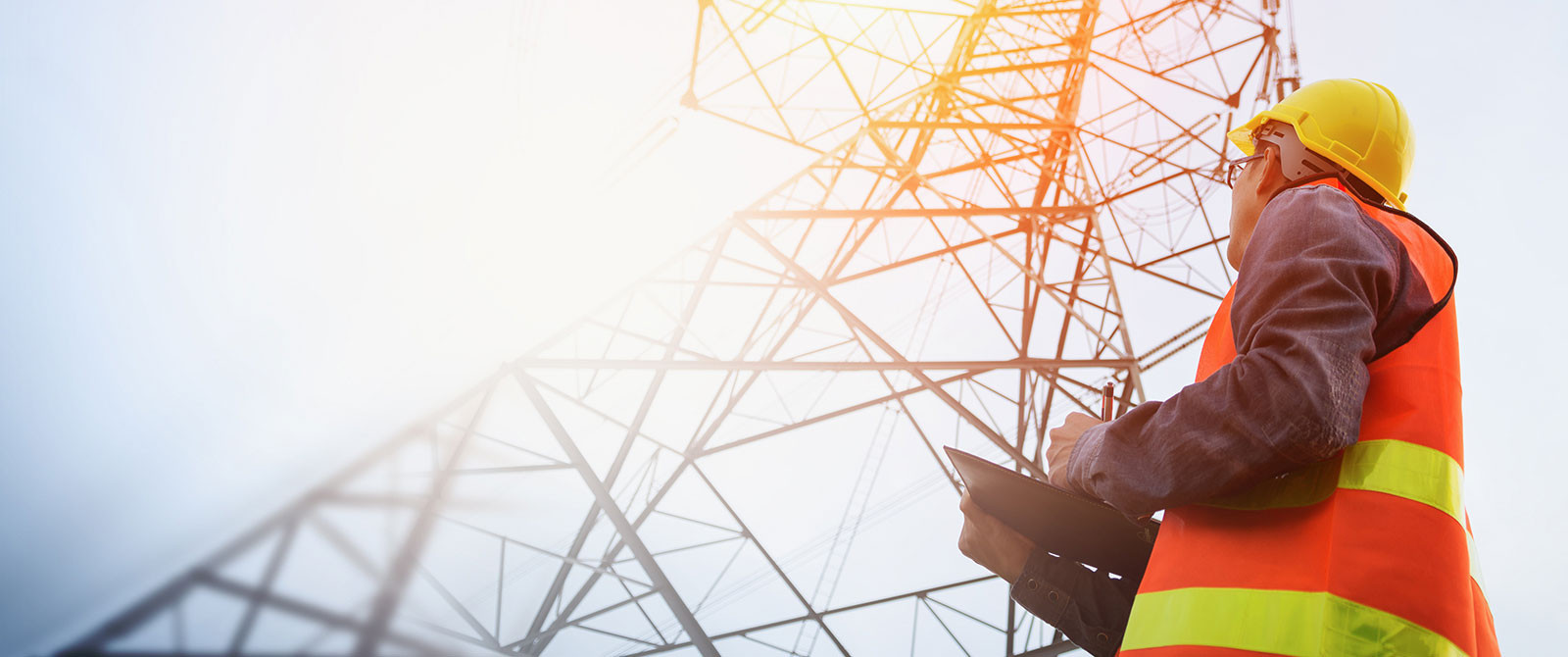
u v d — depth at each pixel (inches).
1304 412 48.9
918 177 526.9
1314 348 50.4
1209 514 57.6
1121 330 447.5
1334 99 75.4
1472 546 62.4
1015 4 596.7
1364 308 52.4
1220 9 615.5
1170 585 57.0
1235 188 80.8
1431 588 48.4
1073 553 93.2
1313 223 57.1
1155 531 84.0
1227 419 52.5
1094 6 613.6
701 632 336.5
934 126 532.7
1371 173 72.7
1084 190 576.7
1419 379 56.0
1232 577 53.8
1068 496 84.7
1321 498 53.5
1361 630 47.6
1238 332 57.8
